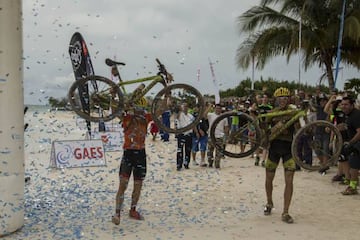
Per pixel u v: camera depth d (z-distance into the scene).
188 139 11.31
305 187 8.87
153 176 10.31
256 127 6.36
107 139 14.90
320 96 10.56
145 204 7.47
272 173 6.69
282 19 18.73
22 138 5.86
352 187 8.13
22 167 5.89
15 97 5.69
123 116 6.25
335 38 17.66
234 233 5.83
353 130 7.88
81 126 16.12
